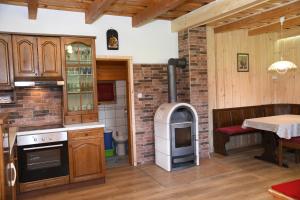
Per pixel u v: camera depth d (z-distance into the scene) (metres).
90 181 3.80
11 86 3.48
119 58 4.53
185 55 4.88
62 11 4.10
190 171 4.27
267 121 4.43
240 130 5.06
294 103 5.95
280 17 4.31
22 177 3.37
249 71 5.94
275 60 6.18
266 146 4.67
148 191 3.54
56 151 3.55
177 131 4.34
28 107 3.95
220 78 5.55
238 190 3.46
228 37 5.61
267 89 6.20
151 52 4.81
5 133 2.54
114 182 3.91
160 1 3.57
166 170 4.36
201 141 4.99
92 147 3.75
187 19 4.51
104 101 5.70
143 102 4.77
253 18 4.52
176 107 4.25
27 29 3.88
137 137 4.75
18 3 3.72
